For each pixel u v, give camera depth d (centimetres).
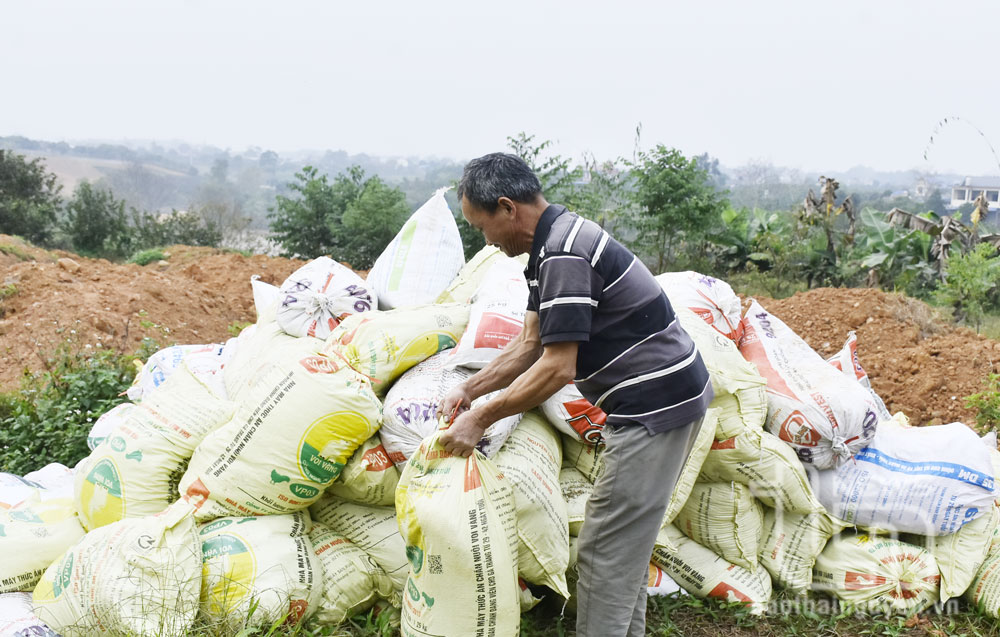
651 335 245
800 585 321
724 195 1675
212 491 281
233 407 312
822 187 1647
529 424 297
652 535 254
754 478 310
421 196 3869
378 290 377
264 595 265
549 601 307
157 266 1591
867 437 326
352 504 302
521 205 246
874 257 1456
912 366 692
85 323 832
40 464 445
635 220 1545
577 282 235
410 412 283
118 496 292
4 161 2569
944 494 311
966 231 1453
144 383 402
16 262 1216
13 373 755
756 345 354
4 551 288
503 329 299
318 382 281
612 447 250
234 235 2833
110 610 254
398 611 291
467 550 249
